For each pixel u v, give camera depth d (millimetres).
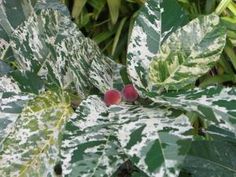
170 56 245
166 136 218
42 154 259
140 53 269
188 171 262
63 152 233
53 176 257
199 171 260
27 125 263
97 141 238
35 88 289
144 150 211
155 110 245
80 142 237
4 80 286
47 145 261
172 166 202
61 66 298
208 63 247
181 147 210
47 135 263
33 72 298
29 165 257
